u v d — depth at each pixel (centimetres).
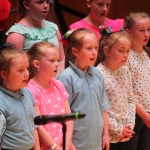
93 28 980
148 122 873
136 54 900
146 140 923
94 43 750
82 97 750
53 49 723
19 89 671
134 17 900
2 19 995
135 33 895
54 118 562
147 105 889
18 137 645
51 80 742
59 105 725
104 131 783
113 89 810
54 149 692
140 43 897
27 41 875
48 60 714
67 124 725
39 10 882
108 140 782
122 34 820
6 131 640
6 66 646
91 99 753
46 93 720
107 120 796
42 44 731
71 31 784
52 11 1246
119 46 805
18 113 647
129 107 841
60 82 747
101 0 962
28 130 658
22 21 893
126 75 844
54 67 717
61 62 937
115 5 1548
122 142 863
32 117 672
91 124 748
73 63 771
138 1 1574
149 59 920
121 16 1560
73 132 748
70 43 768
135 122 903
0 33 1010
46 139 693
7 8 997
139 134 925
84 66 763
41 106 706
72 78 750
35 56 721
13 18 1316
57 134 714
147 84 895
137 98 884
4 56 650
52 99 721
